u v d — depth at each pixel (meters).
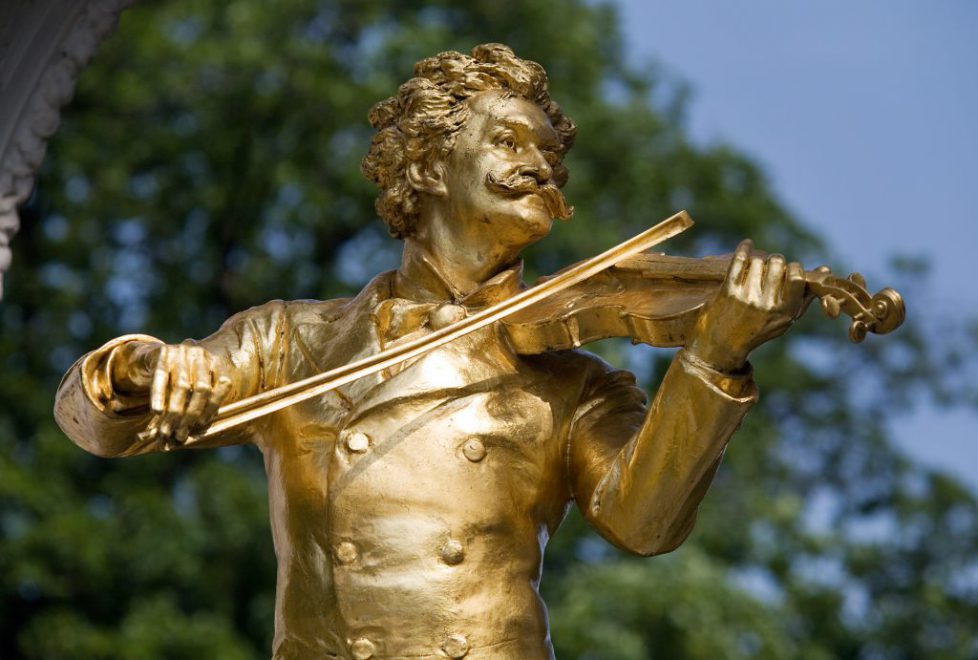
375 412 8.31
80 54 9.60
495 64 8.89
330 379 8.07
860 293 7.61
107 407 7.96
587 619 21.69
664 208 25.61
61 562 20.83
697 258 8.25
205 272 24.27
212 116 24.25
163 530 21.25
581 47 25.42
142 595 21.19
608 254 8.25
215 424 7.93
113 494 21.77
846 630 26.23
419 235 8.82
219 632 20.83
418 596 8.08
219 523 21.53
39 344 23.09
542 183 8.70
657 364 23.47
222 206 24.19
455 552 8.11
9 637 21.17
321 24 24.73
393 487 8.20
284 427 8.42
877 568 26.94
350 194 23.94
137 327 23.62
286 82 24.16
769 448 26.36
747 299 7.66
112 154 23.92
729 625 22.38
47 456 21.50
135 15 24.19
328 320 8.70
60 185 23.81
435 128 8.75
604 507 8.20
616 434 8.41
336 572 8.13
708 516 25.16
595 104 25.12
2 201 9.41
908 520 27.52
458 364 8.41
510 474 8.30
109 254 23.83
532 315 8.41
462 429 8.28
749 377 7.86
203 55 23.91
